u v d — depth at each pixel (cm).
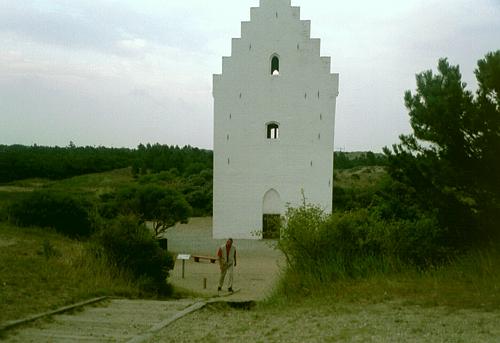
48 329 923
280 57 3750
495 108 1246
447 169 1320
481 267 1246
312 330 891
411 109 1373
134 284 1623
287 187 3759
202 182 7012
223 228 3781
